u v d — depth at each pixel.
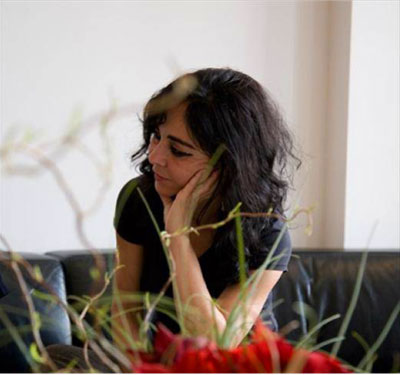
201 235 1.52
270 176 1.50
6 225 2.44
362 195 2.77
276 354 0.64
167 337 0.68
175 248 1.39
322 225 2.90
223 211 1.45
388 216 2.80
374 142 2.78
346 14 2.76
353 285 2.37
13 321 1.85
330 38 2.86
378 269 2.41
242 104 1.42
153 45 2.62
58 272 2.09
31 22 2.46
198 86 1.38
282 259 1.53
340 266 2.39
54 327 1.92
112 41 2.56
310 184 2.88
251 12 2.76
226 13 2.72
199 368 0.63
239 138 1.40
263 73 2.79
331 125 2.86
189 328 0.76
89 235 2.51
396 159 2.80
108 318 0.76
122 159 2.52
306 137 2.86
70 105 2.51
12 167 0.65
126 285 1.65
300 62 2.84
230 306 1.43
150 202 1.61
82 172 2.48
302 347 0.73
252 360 0.64
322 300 2.33
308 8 2.84
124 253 1.64
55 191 2.48
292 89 2.83
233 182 1.42
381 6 2.76
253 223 1.46
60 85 2.50
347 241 2.76
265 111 1.48
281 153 1.57
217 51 2.71
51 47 2.49
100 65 2.55
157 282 1.58
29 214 2.46
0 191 2.42
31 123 2.47
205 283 1.52
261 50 2.78
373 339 2.33
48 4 2.48
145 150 1.59
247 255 1.46
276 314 2.26
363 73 2.75
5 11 2.43
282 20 2.80
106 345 0.72
